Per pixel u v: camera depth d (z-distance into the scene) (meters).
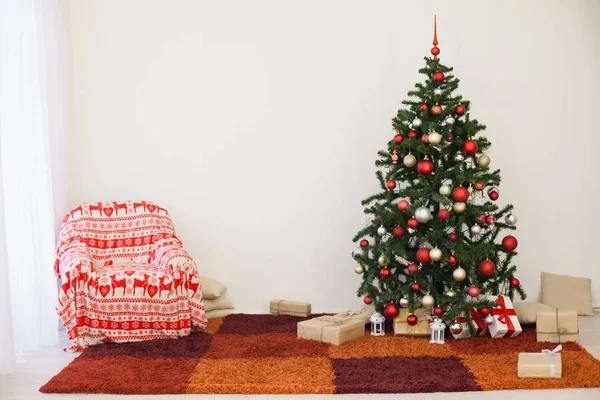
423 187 4.78
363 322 4.81
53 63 5.16
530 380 3.74
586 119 5.65
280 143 5.65
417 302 4.79
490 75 5.61
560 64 5.62
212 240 5.69
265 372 3.95
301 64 5.62
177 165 5.67
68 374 3.91
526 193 5.66
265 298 5.69
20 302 4.38
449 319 4.58
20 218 4.43
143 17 5.63
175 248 4.99
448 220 4.70
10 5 4.36
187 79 5.66
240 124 5.66
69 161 5.62
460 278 4.53
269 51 5.63
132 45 5.64
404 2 5.58
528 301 5.68
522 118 5.63
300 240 5.66
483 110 5.63
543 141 5.64
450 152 4.87
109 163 5.66
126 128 5.66
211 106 5.66
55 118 5.20
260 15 5.62
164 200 5.69
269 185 5.66
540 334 4.53
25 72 4.64
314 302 5.66
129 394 3.66
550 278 5.59
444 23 5.59
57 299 4.86
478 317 4.71
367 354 4.32
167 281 4.71
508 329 4.62
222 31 5.64
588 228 5.68
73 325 4.53
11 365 4.02
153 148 5.66
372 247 4.82
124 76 5.64
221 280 5.69
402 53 5.59
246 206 5.67
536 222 5.66
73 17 5.61
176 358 4.23
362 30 5.59
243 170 5.66
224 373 3.93
